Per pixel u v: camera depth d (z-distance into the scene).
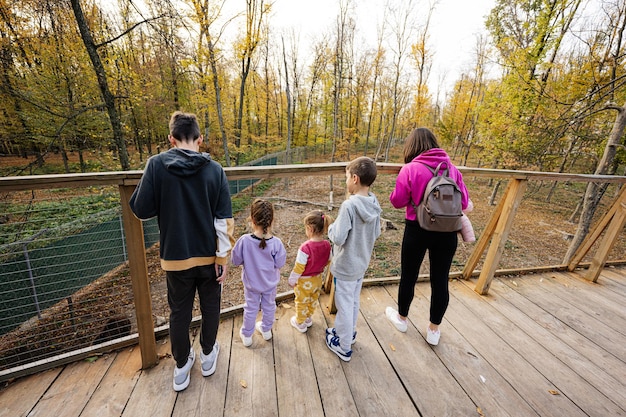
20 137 8.72
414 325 2.21
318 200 10.38
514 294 2.73
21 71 8.42
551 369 1.84
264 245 1.72
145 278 1.60
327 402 1.53
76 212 4.77
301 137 24.44
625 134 7.17
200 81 10.10
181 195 1.29
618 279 3.15
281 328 2.10
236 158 14.52
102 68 6.20
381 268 5.52
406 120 19.69
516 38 9.30
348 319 1.72
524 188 2.41
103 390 1.55
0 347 3.14
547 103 7.18
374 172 1.62
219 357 1.80
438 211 1.55
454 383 1.69
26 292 3.84
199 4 8.20
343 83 18.23
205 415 1.43
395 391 1.62
